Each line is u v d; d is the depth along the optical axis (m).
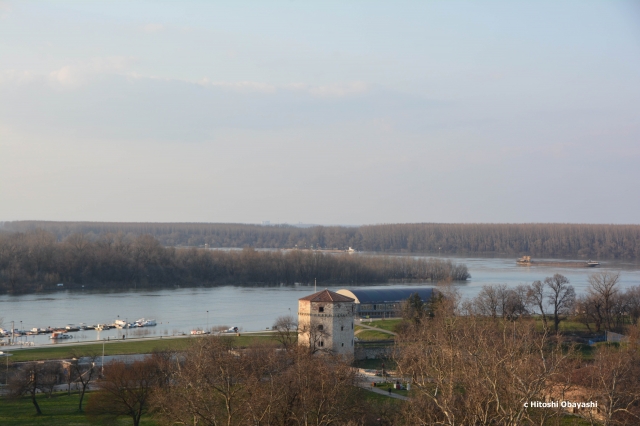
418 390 112.50
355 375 127.75
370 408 112.06
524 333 135.00
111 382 121.19
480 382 96.94
